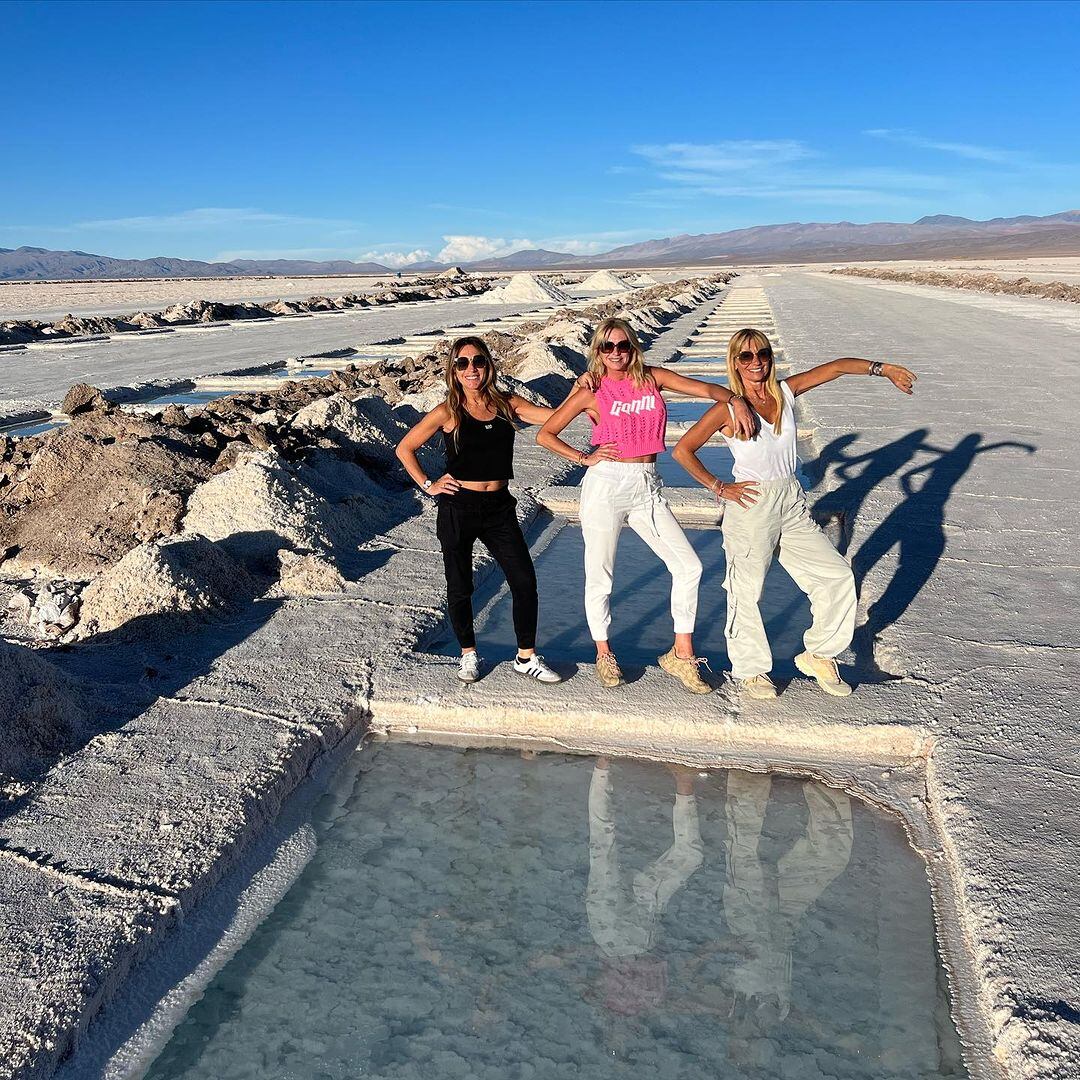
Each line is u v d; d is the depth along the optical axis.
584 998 2.63
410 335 27.36
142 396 16.31
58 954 2.70
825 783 3.78
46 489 7.48
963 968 2.71
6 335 28.39
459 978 2.72
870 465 8.90
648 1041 2.46
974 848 3.11
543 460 9.61
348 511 7.32
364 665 4.70
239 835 3.34
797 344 19.91
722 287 58.62
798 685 4.35
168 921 2.93
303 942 2.90
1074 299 32.41
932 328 23.17
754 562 4.02
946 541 6.47
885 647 4.76
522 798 3.74
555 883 3.17
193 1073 2.41
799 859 3.29
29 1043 2.39
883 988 2.65
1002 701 4.09
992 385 13.62
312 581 5.91
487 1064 2.40
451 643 5.27
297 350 23.80
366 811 3.67
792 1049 2.42
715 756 3.98
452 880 3.20
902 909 3.01
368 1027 2.54
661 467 10.11
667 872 3.22
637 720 4.11
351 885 3.19
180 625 5.24
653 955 2.81
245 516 6.62
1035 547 6.27
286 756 3.84
